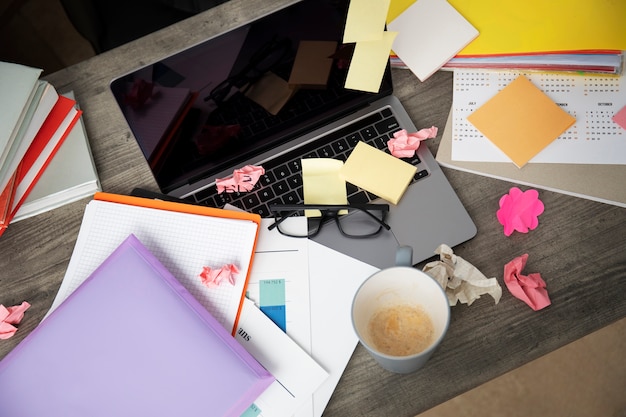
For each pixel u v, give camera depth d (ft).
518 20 3.18
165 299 2.66
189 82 2.94
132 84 2.92
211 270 2.77
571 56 3.12
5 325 2.88
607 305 2.72
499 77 3.19
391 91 3.15
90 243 2.92
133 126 2.96
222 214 2.92
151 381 2.55
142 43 3.37
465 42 3.18
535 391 5.51
